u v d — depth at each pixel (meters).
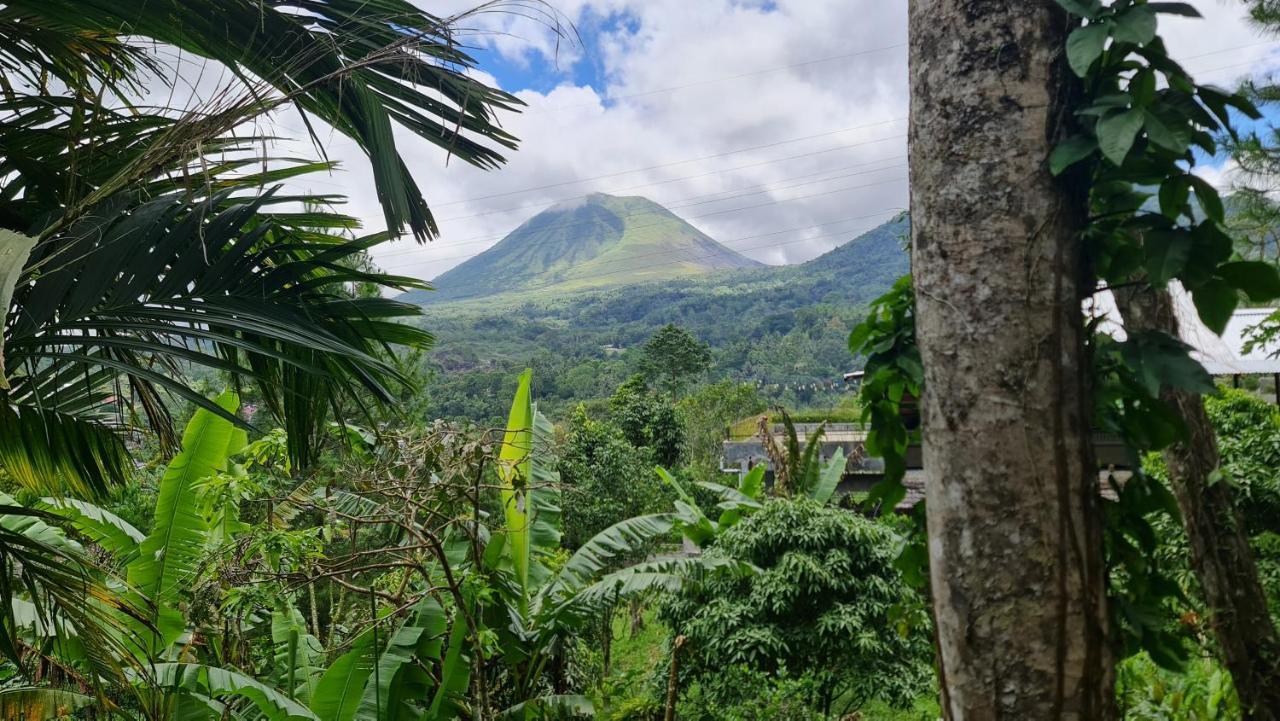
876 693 6.61
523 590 5.43
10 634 2.83
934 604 1.63
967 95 1.59
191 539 4.44
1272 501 5.36
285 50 2.53
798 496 7.59
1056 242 1.56
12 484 4.28
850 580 6.82
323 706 4.24
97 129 2.82
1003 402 1.53
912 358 2.03
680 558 6.02
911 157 1.70
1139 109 1.46
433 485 4.23
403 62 2.50
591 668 6.60
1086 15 1.50
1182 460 3.48
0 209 2.85
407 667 4.61
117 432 3.17
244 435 4.89
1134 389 1.66
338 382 3.12
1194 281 1.58
